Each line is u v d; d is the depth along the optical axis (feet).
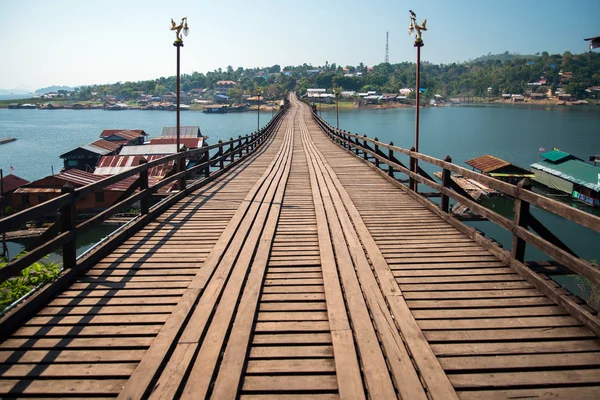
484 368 10.07
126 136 194.29
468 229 20.11
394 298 13.56
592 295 38.22
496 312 12.71
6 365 10.34
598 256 56.18
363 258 17.25
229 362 10.29
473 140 192.34
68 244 15.25
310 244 19.44
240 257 17.39
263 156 60.85
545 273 15.24
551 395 9.25
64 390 9.45
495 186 17.01
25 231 71.00
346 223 22.75
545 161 110.42
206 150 37.63
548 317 12.39
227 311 12.79
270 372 10.05
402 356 10.56
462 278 15.14
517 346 10.97
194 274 15.72
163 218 24.11
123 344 11.16
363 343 11.15
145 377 9.72
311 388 9.49
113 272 15.92
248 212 25.35
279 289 14.52
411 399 9.10
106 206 80.12
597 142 188.24
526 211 15.42
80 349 10.98
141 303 13.42
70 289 14.43
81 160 139.13
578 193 90.68
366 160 49.19
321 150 68.08
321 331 11.83
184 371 9.96
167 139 161.07
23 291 18.81
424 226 22.21
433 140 192.34
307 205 27.81
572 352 10.73
